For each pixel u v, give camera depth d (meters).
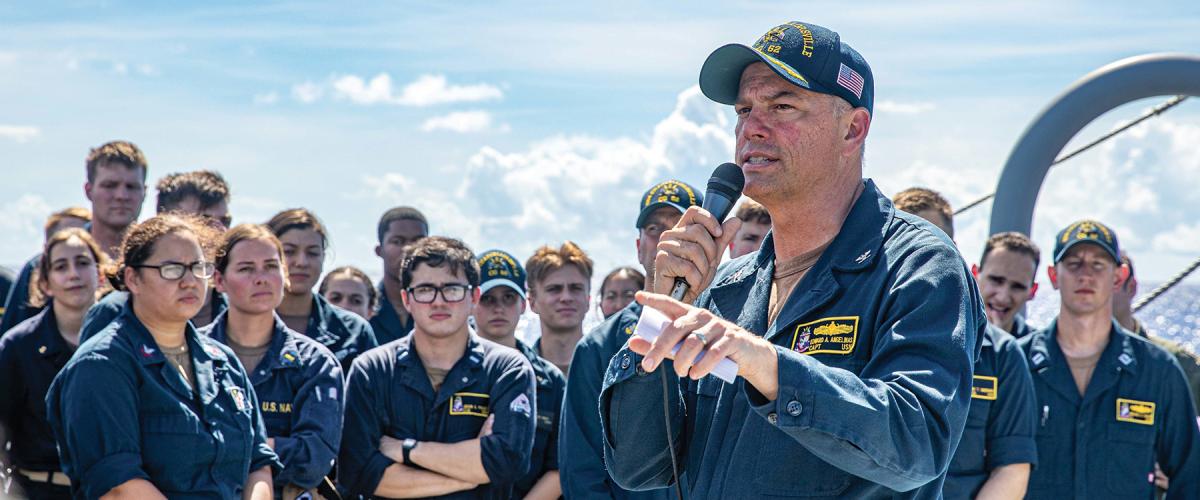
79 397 3.32
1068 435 4.84
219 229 5.14
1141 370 4.87
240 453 3.60
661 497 4.02
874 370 1.88
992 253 5.11
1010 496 4.19
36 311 5.21
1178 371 4.89
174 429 3.43
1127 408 4.83
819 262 2.12
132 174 5.90
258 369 4.18
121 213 5.86
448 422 4.37
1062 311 5.00
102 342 3.42
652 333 1.67
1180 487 4.88
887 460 1.71
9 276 6.14
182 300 3.52
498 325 5.48
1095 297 4.87
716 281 2.42
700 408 2.17
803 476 1.97
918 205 4.88
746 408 2.06
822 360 2.00
